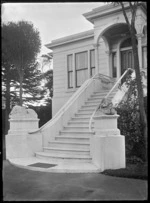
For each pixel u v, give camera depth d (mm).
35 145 8359
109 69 12664
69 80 14945
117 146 6082
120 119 7125
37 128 8859
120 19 10516
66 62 15039
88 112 9742
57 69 15547
